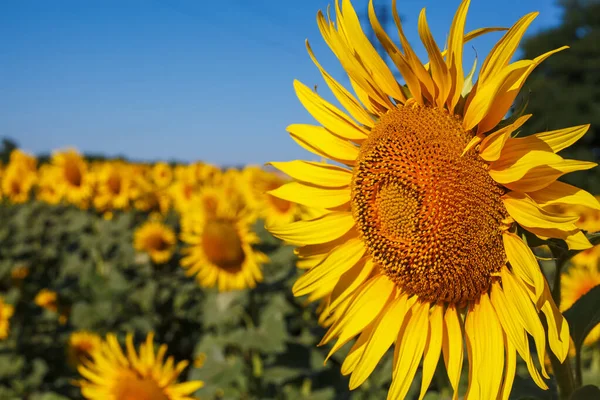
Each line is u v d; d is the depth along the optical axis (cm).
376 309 41
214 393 101
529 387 40
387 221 40
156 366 87
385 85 40
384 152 40
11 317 158
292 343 102
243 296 114
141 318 156
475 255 36
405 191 38
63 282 188
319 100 43
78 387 136
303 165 44
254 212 119
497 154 34
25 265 202
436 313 38
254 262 114
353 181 42
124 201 214
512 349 34
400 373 39
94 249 189
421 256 38
